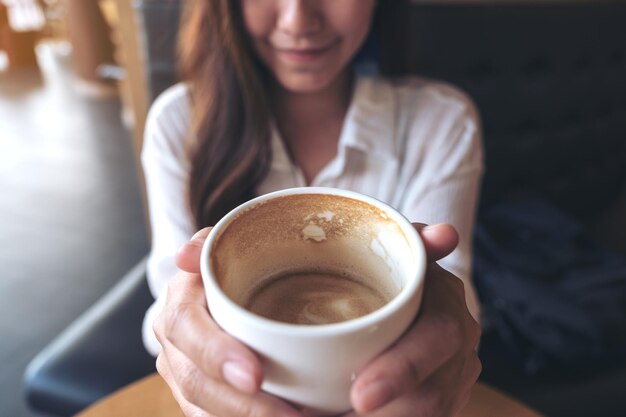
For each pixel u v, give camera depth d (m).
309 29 0.42
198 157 0.47
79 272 1.10
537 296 0.60
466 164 0.51
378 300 0.22
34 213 1.30
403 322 0.18
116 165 1.54
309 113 0.53
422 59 0.72
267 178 0.49
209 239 0.20
